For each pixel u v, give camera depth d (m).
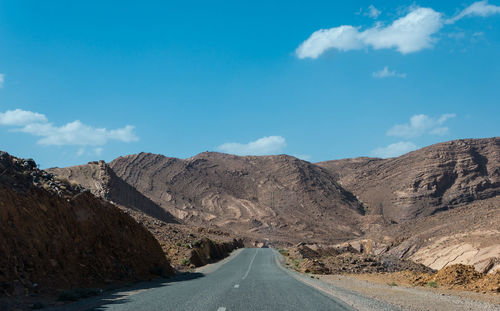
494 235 75.44
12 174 19.48
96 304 13.37
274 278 26.30
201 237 61.12
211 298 14.90
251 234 178.50
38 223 18.45
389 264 42.53
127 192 117.38
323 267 39.72
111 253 23.11
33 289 15.36
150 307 12.57
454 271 25.89
